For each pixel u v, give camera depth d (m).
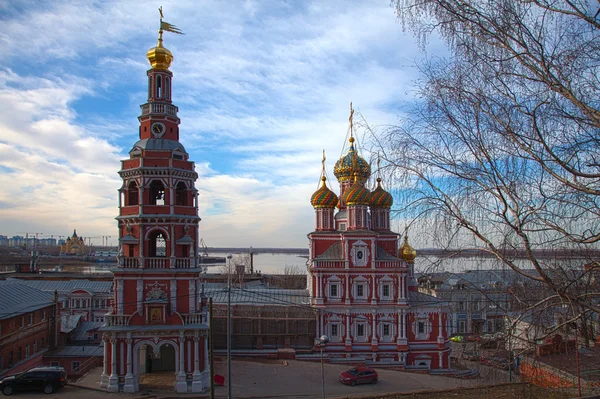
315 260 75.94
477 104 20.22
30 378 50.03
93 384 53.12
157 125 56.94
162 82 58.22
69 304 104.69
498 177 20.34
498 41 19.70
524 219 20.16
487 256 21.47
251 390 55.56
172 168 54.38
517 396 34.44
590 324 22.12
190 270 53.75
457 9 19.53
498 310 25.48
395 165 21.94
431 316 75.88
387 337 74.81
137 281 53.03
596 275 20.39
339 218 87.81
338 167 89.44
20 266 161.50
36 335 70.00
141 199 53.97
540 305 21.28
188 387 52.19
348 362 72.06
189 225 55.62
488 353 26.22
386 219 84.75
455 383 62.28
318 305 74.88
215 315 76.44
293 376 63.03
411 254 81.56
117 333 51.44
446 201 21.64
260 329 76.00
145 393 51.06
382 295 75.62
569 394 33.94
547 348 35.16
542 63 18.75
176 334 52.41
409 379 64.62
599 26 17.88
